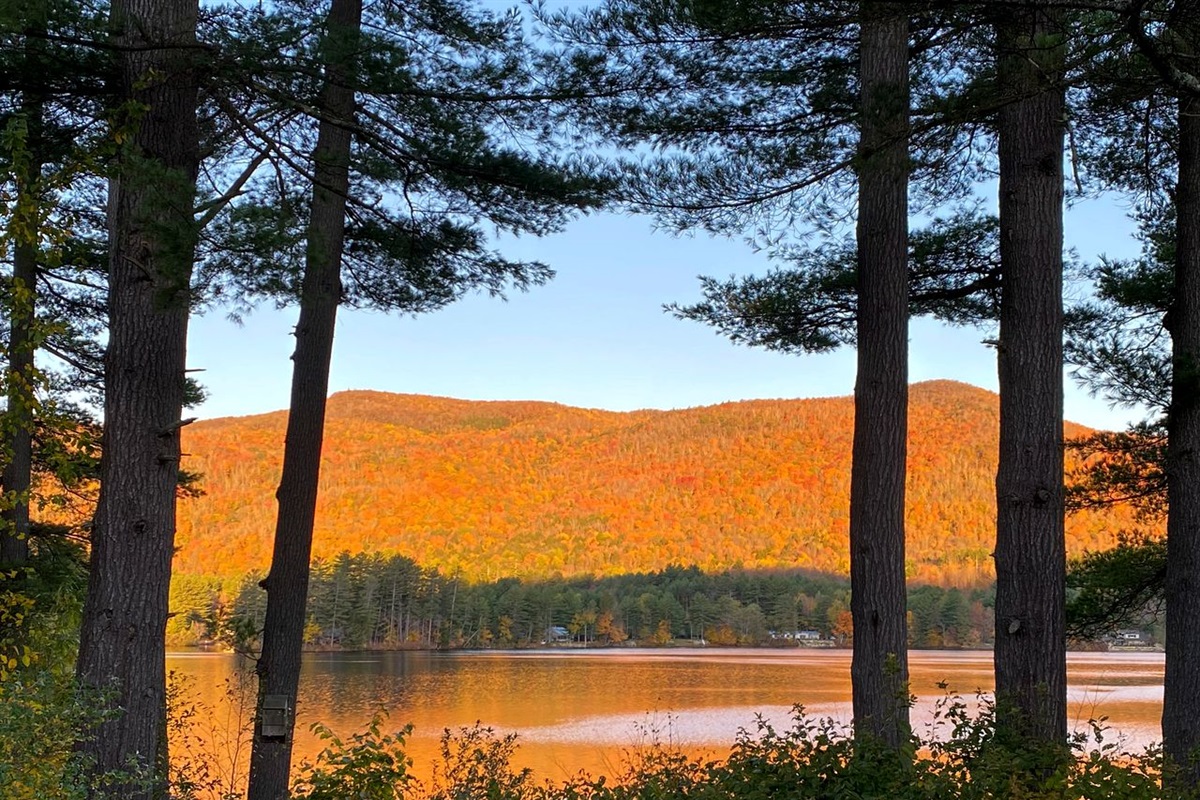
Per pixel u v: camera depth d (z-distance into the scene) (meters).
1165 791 4.04
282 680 6.68
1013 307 5.73
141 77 4.91
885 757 4.61
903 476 6.03
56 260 4.17
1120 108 5.74
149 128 5.10
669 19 5.56
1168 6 3.84
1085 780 3.98
